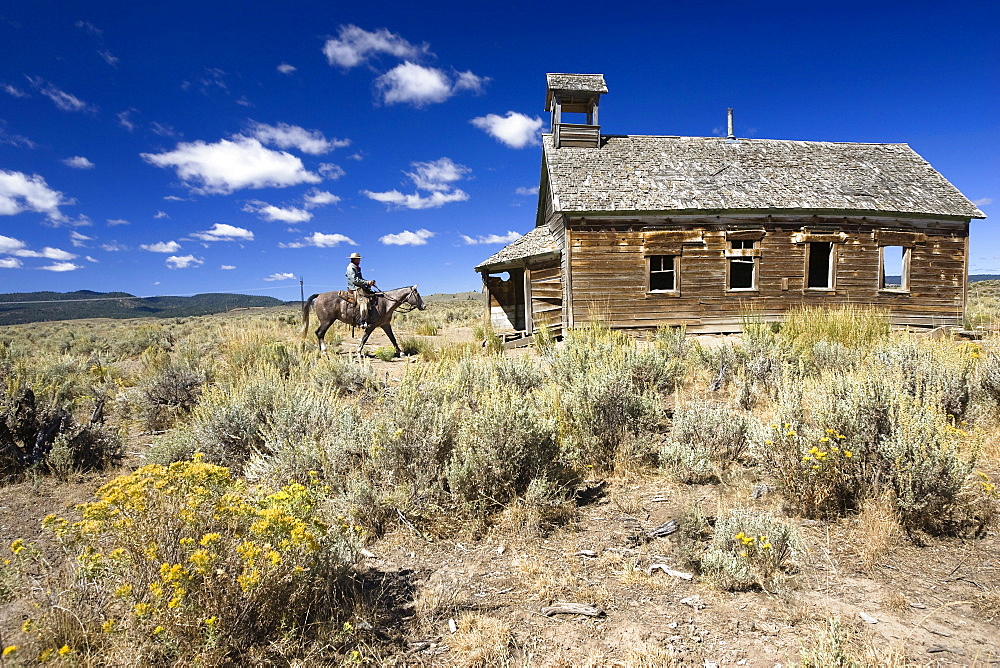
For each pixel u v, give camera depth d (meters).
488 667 2.70
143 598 2.59
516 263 16.89
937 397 5.71
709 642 2.84
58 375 9.74
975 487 4.28
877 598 3.16
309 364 10.78
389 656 2.80
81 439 6.07
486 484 4.55
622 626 3.02
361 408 7.96
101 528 2.72
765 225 16.27
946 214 16.67
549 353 11.48
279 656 2.67
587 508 4.70
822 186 17.05
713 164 17.88
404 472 4.74
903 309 16.94
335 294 14.32
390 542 4.14
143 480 2.77
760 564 3.39
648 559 3.76
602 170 17.31
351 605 3.12
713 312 16.28
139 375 10.83
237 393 6.91
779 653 2.71
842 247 16.53
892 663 2.51
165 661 2.52
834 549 3.74
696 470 5.12
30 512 4.72
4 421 5.81
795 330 10.93
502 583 3.53
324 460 4.92
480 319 31.00
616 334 13.22
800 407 5.08
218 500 2.86
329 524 3.50
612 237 15.99
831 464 4.22
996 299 30.77
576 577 3.55
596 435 5.80
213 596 2.57
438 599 3.31
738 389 7.63
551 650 2.84
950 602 3.09
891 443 4.07
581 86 18.80
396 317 35.72
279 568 2.76
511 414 4.73
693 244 16.17
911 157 19.50
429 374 7.43
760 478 4.97
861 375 5.02
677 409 6.27
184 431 6.08
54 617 2.72
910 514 3.92
